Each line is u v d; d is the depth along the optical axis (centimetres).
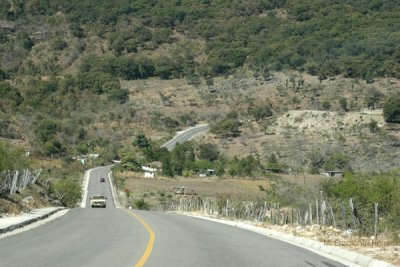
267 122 16700
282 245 2416
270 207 5050
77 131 17750
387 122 13925
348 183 3984
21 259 1680
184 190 10119
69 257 1752
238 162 12725
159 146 16262
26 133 15200
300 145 13850
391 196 3027
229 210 4866
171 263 1672
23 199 4416
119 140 18012
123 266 1578
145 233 2691
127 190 10006
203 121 19988
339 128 14425
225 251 2066
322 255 2112
